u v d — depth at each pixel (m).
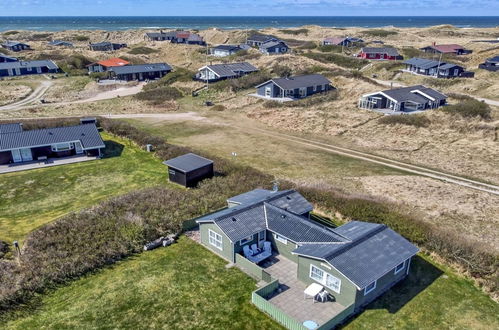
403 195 37.22
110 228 30.61
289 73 91.69
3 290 23.36
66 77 97.88
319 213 34.06
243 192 37.09
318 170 44.34
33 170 44.47
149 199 35.41
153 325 21.64
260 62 99.44
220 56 116.50
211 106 75.19
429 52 116.62
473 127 55.25
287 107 70.69
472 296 24.17
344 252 23.64
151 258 27.80
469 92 77.06
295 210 30.56
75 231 30.23
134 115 69.31
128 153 49.97
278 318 21.84
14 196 38.22
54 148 47.75
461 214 33.72
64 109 71.56
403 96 66.44
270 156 49.19
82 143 47.69
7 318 21.97
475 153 48.72
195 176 39.91
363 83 80.25
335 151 51.16
